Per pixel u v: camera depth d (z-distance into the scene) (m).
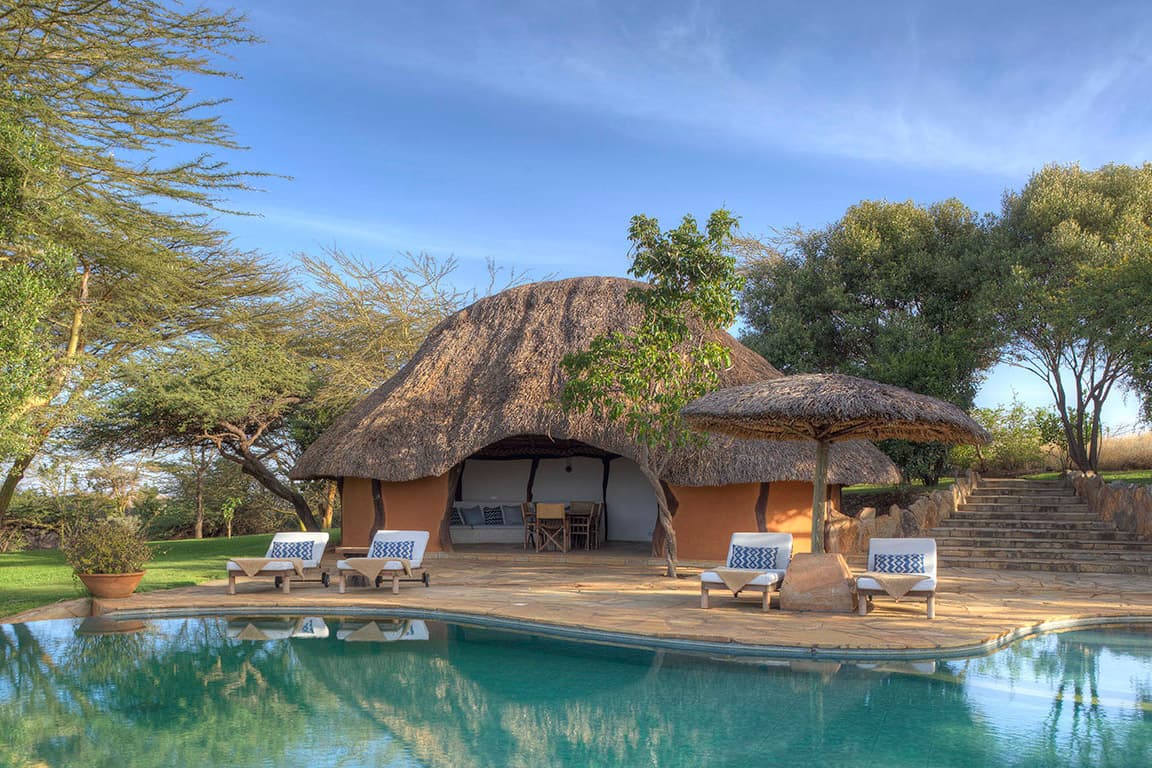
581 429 17.23
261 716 6.89
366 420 19.44
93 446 22.36
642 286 20.83
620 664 8.77
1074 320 20.61
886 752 5.85
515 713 6.98
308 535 14.95
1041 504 18.84
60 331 19.17
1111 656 8.91
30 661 9.00
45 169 14.67
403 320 31.12
